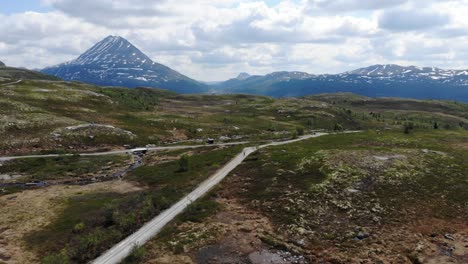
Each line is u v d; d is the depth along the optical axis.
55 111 142.38
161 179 77.56
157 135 131.62
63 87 192.75
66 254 43.22
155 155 103.56
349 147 97.69
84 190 72.75
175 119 162.62
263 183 68.38
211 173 78.81
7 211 60.12
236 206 58.81
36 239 49.16
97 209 60.28
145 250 43.31
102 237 47.22
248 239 46.69
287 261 41.47
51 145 105.94
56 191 72.06
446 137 120.12
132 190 72.38
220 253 43.22
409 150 87.38
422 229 47.72
